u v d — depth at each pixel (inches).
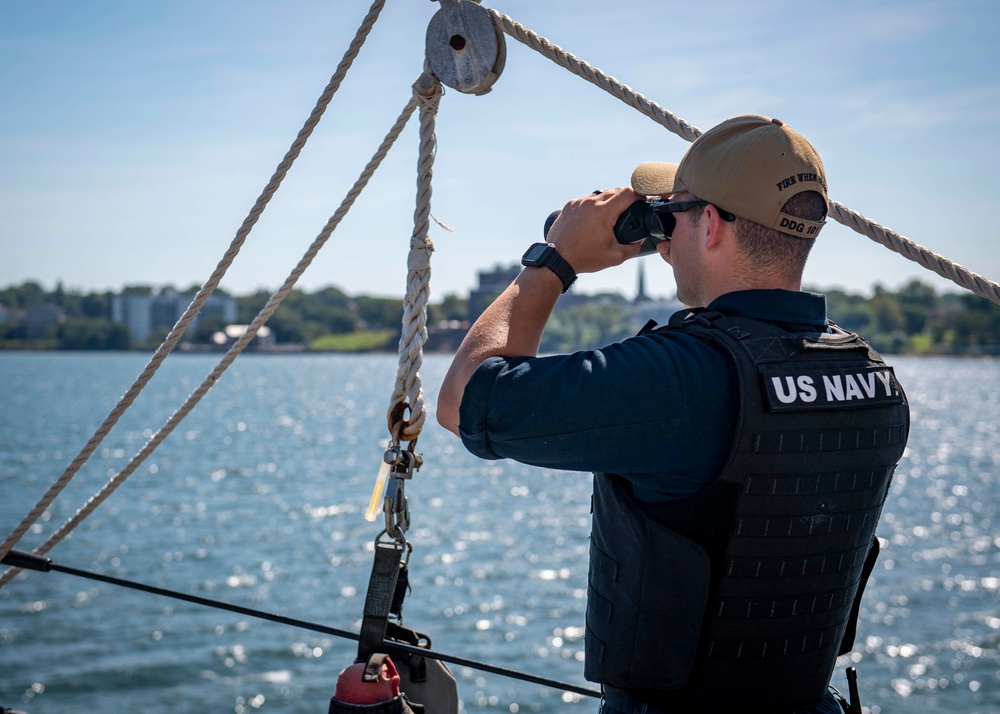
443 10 87.7
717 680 72.9
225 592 991.6
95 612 892.6
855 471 73.5
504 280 7396.7
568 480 1937.7
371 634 78.3
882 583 1031.0
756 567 71.1
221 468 2133.4
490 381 71.6
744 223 74.7
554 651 786.8
